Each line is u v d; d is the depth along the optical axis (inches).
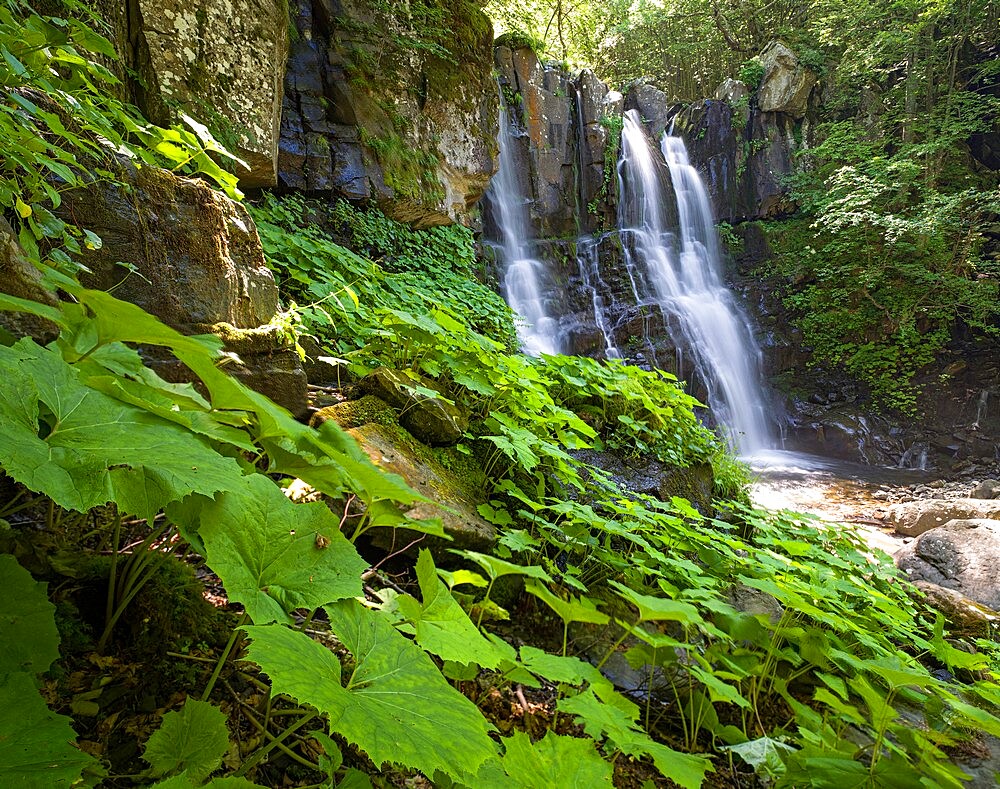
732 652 91.4
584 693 59.7
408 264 274.8
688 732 82.7
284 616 34.5
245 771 38.2
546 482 135.7
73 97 83.4
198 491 32.3
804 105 634.8
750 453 491.2
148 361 91.6
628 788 68.2
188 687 50.4
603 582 115.0
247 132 197.2
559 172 524.1
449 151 323.9
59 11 130.8
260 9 202.2
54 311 44.9
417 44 299.7
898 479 411.8
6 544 51.1
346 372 150.6
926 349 510.6
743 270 623.2
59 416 32.4
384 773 51.7
